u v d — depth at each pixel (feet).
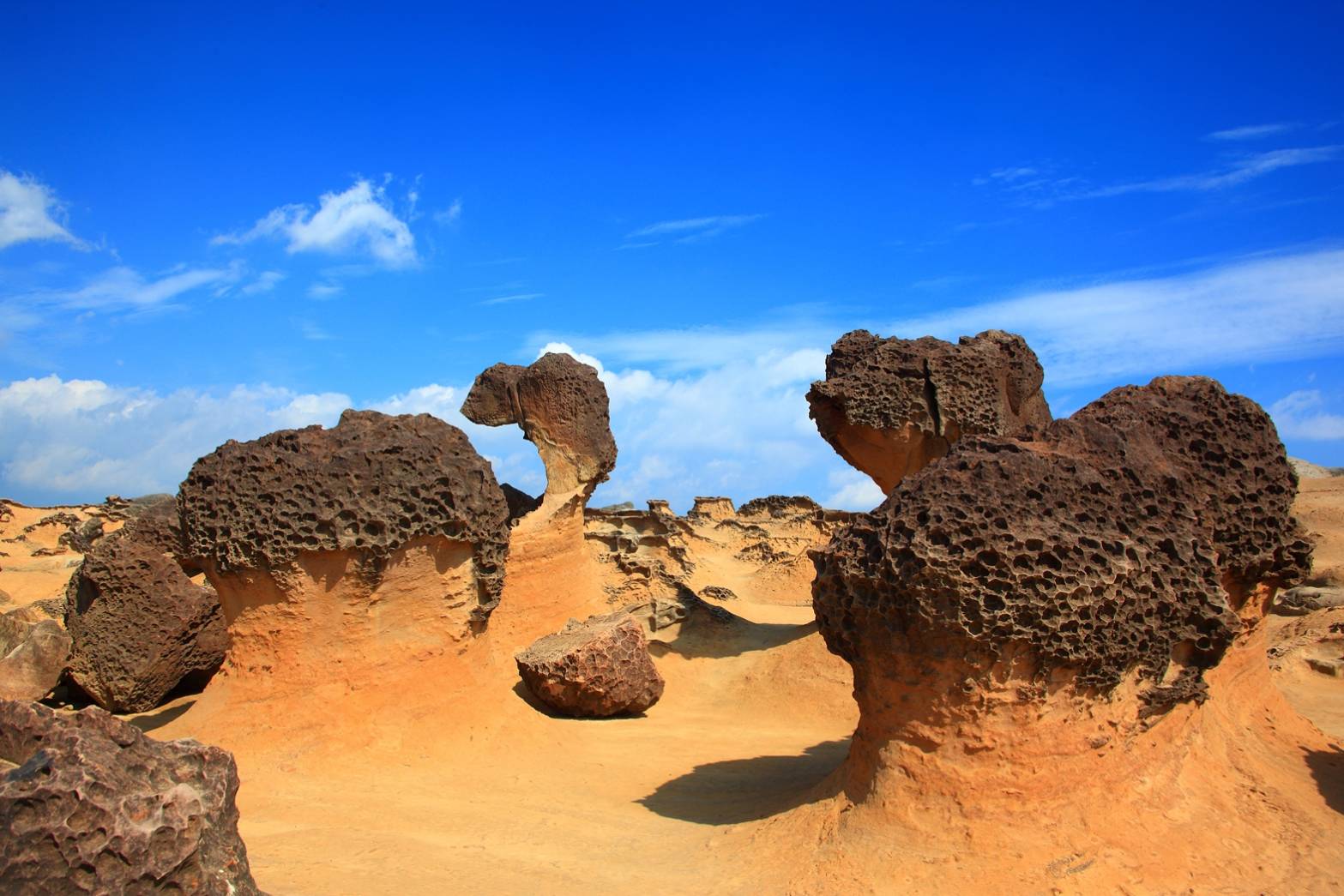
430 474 39.93
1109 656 26.02
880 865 25.13
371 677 38.65
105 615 49.06
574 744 43.65
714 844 29.25
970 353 62.95
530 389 68.18
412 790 34.81
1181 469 32.22
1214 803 27.43
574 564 66.23
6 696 48.32
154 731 39.17
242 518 37.35
